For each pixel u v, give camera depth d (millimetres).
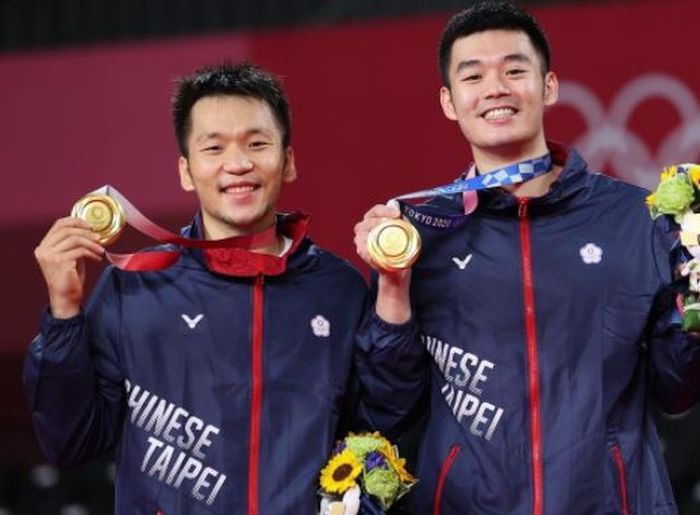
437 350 8680
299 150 13555
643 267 8602
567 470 8398
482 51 8672
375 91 13430
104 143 14039
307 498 8398
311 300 8719
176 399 8492
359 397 8773
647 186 13000
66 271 8242
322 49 13617
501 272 8664
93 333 8586
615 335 8539
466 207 8750
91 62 14180
